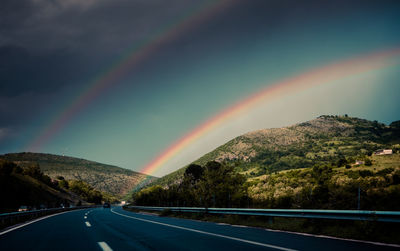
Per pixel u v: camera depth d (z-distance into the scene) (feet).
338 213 32.53
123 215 88.79
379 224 28.63
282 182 272.92
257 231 37.58
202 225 48.26
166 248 23.86
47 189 318.24
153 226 46.39
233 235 32.73
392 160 405.18
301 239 28.84
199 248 23.56
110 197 635.25
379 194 36.52
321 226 35.73
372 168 363.97
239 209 52.24
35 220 67.56
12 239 32.01
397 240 25.70
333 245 24.59
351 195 39.88
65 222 59.00
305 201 46.68
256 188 240.32
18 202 173.37
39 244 27.73
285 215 40.96
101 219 67.05
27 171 350.02
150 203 167.02
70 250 23.91
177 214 82.33
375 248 22.95
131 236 32.65
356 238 28.63
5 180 173.37
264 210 45.75
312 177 305.73
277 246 24.09
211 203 88.43
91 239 30.66
